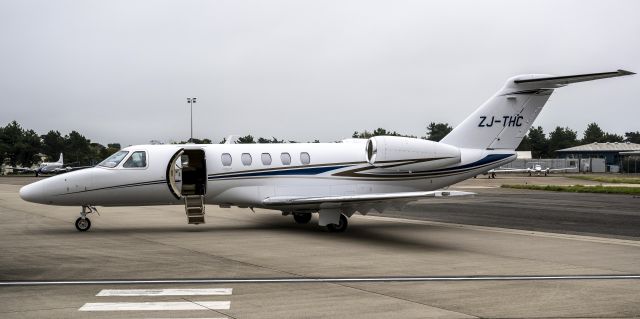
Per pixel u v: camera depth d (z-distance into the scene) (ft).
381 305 28.76
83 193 59.62
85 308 27.78
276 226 66.54
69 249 47.75
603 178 228.63
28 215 79.51
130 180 60.49
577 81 62.54
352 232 61.31
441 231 62.69
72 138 506.89
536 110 68.49
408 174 66.13
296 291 31.94
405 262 42.11
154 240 53.78
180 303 28.91
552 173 317.42
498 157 67.87
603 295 31.37
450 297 30.66
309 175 64.44
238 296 30.60
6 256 43.96
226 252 46.47
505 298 30.48
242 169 62.59
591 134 560.20
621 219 75.10
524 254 46.39
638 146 377.09
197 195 62.59
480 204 101.50
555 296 31.07
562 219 75.56
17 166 394.11
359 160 65.77
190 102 159.33
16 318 25.95
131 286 33.09
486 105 67.82
